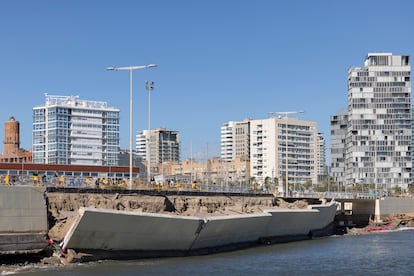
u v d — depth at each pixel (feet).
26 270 203.62
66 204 243.40
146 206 277.85
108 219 220.43
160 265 229.45
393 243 366.63
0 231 213.46
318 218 412.77
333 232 465.47
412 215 578.25
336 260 272.10
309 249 321.32
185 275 208.64
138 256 245.45
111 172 483.51
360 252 308.60
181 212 301.84
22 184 254.47
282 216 353.31
